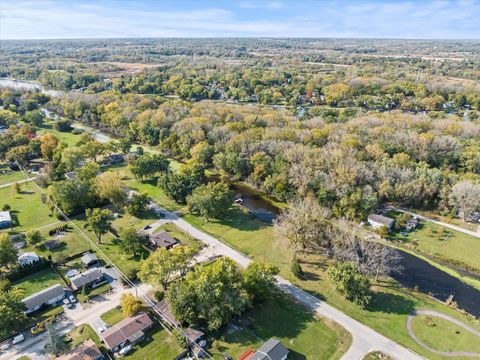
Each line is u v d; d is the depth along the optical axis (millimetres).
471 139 141500
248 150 137375
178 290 64188
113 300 72062
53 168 130875
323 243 91188
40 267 80875
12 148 145875
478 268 84250
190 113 184500
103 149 150750
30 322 65875
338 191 106250
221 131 155000
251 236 96562
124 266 82688
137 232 93250
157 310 68250
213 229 100000
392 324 66875
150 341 62031
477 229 100125
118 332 61344
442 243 94125
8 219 99750
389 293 75688
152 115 182625
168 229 99375
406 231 99375
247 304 67062
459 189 103250
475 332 65250
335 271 73375
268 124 166750
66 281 77500
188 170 123000
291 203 102812
